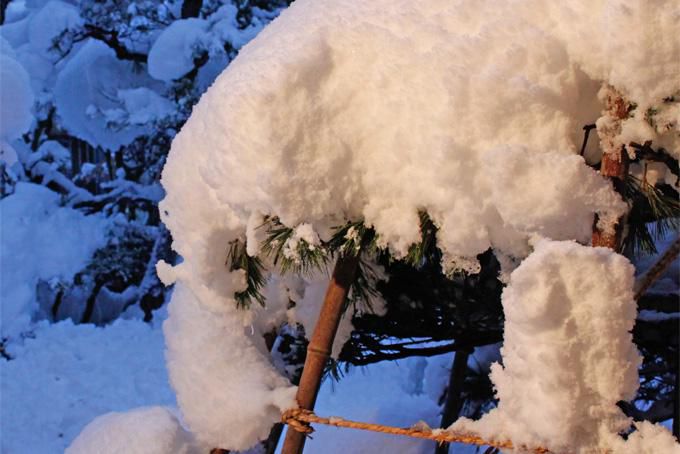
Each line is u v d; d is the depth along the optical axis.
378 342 2.22
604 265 1.13
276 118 1.37
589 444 1.13
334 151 1.37
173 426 1.90
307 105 1.38
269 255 1.58
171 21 10.24
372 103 1.38
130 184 10.64
